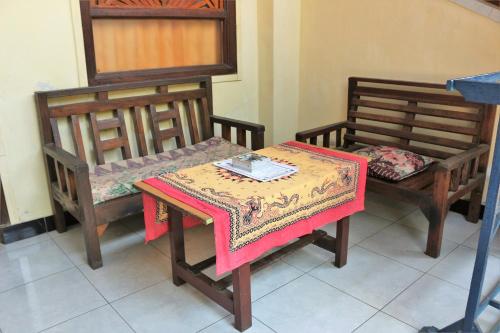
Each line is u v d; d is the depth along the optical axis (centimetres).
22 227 279
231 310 193
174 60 331
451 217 303
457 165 244
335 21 347
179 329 195
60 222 285
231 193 183
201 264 221
